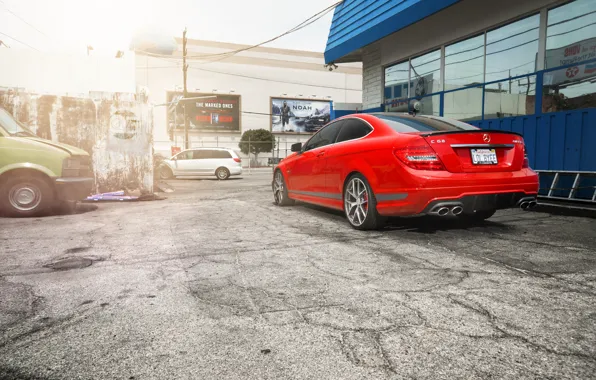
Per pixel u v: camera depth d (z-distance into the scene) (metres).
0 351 1.74
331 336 1.86
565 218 5.19
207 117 46.31
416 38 10.24
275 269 2.99
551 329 1.90
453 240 3.92
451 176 3.68
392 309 2.18
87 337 1.87
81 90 18.98
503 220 5.07
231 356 1.68
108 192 8.07
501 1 7.77
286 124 50.25
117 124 8.05
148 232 4.55
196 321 2.05
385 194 4.02
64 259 3.33
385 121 4.52
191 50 45.75
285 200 6.86
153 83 44.31
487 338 1.82
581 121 6.10
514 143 4.03
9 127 6.18
